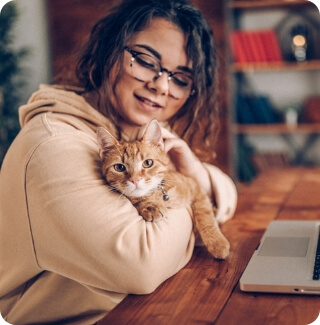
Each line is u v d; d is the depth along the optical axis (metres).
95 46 1.42
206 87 1.57
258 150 4.43
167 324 0.87
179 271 1.14
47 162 1.09
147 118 1.43
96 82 1.42
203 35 1.50
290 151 4.39
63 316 1.21
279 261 1.09
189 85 1.48
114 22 1.39
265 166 4.27
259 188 2.16
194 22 1.43
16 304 1.24
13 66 3.91
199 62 1.44
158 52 1.37
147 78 1.38
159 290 1.03
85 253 1.01
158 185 1.29
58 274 1.17
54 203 1.04
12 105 3.98
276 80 4.27
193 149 1.67
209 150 1.69
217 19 3.57
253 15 4.20
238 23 4.17
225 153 3.75
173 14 1.39
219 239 1.26
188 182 1.36
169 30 1.38
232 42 3.91
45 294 1.19
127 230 1.03
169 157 1.45
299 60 3.97
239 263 1.19
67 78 1.61
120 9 1.41
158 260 1.03
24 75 4.08
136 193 1.25
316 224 1.42
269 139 4.43
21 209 1.11
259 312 0.90
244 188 2.20
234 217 1.65
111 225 1.02
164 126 1.62
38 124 1.19
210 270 1.15
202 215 1.32
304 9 4.10
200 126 1.64
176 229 1.13
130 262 1.00
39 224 1.06
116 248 0.99
